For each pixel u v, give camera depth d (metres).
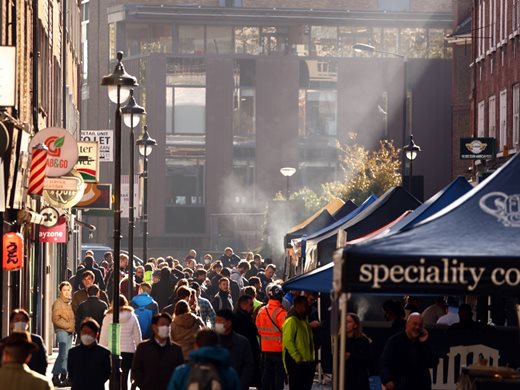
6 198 68.69
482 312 75.69
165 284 90.19
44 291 96.00
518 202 36.91
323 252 75.00
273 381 64.25
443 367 54.34
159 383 47.78
